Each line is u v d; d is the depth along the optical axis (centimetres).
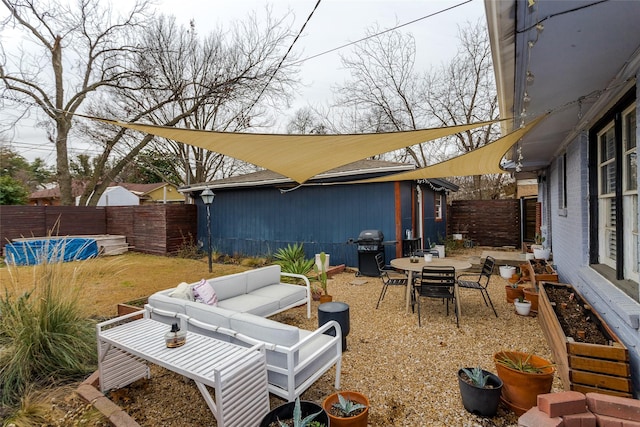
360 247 970
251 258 1245
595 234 477
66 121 1675
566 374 323
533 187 2192
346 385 373
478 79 1956
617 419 243
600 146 454
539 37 219
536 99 336
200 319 384
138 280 948
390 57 2017
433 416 312
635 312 294
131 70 1620
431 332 523
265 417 256
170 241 1413
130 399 349
